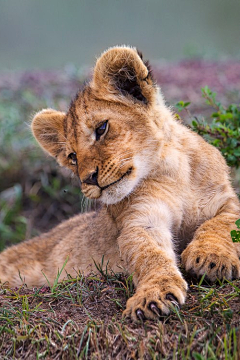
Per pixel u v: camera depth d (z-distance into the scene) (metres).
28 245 12.38
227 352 6.94
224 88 18.00
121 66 9.29
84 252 10.70
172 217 9.32
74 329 7.62
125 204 9.44
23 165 16.41
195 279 8.59
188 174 9.59
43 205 16.08
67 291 8.71
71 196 15.85
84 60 33.91
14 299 8.92
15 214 15.95
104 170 8.92
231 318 7.41
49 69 24.38
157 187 9.33
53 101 18.06
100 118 9.12
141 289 7.79
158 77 20.08
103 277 9.15
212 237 8.78
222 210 9.58
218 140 11.18
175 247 9.48
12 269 11.97
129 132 9.12
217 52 24.44
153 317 7.47
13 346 7.64
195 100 17.06
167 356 7.09
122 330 7.39
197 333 7.24
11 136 16.81
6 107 18.28
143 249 8.48
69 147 9.62
